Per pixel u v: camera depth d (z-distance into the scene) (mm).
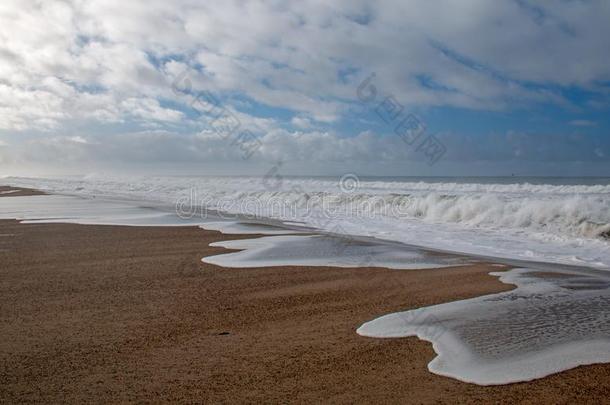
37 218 14109
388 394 3113
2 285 6137
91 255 8258
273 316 4844
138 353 3832
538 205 12312
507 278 6547
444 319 4711
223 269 7148
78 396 3094
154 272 6914
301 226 12430
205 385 3248
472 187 26031
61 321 4668
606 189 23000
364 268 7254
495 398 3049
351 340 4125
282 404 2979
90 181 44656
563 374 3398
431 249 8984
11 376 3408
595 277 6605
